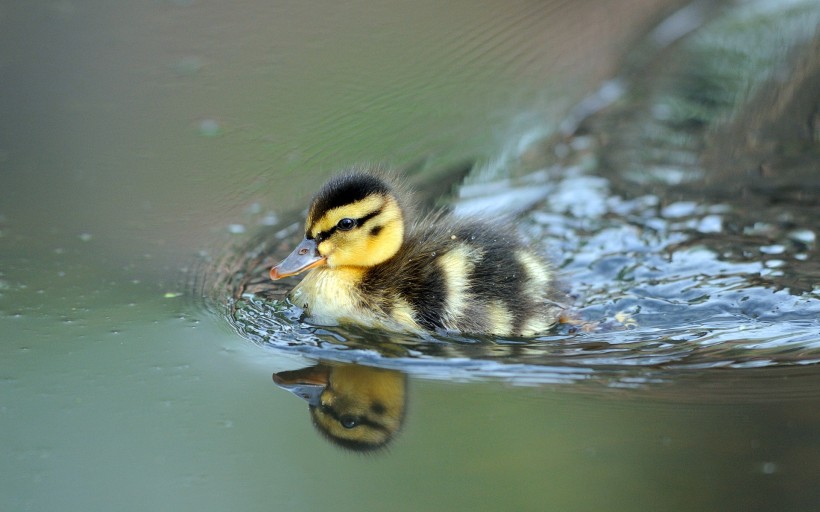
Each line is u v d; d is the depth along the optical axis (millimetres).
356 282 10867
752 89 15695
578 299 11156
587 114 15461
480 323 10484
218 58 17297
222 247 12328
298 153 14531
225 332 10492
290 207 13203
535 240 11906
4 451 8609
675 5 18359
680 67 16438
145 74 16734
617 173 13945
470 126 15227
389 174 12086
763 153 14219
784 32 16688
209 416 9172
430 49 17500
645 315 10781
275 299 11219
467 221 11695
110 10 18828
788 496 7980
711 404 8992
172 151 14656
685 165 14047
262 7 19047
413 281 10719
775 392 9133
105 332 10438
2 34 17891
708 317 10680
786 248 12023
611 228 12664
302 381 9648
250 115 15602
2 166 14203
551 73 16750
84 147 14766
